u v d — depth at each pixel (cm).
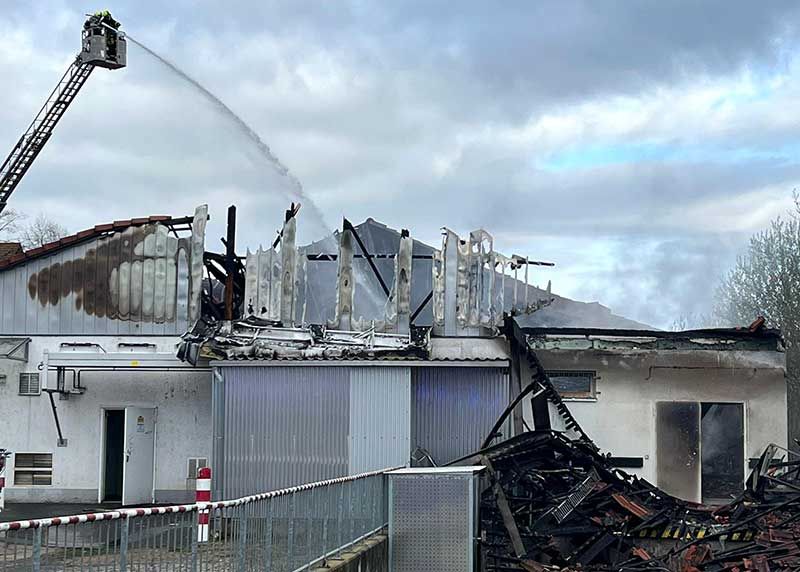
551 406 2428
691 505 2195
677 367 2481
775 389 2477
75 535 788
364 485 1670
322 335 2400
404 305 2469
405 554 1702
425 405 2325
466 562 1691
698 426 2466
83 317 2505
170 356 2377
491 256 2492
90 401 2464
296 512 1308
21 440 2462
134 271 2512
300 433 2233
